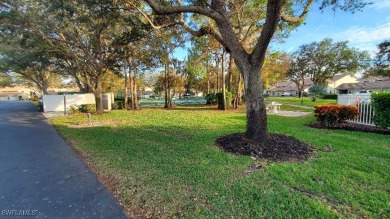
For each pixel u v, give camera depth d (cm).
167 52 1440
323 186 312
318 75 3494
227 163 414
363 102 829
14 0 842
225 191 303
